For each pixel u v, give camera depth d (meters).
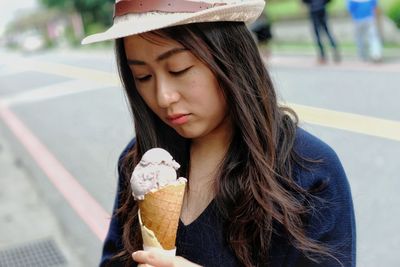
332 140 5.60
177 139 1.36
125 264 1.40
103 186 5.43
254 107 1.17
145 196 1.12
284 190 1.17
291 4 18.33
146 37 1.08
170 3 1.08
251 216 1.18
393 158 4.90
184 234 1.26
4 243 4.39
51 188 5.70
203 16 1.06
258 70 1.19
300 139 1.21
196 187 1.31
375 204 4.08
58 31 45.50
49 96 12.52
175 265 1.07
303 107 7.17
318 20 10.80
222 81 1.12
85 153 6.82
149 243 1.14
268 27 10.68
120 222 1.49
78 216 4.81
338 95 7.61
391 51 11.16
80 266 3.88
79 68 18.44
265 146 1.19
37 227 4.66
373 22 10.02
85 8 37.56
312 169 1.17
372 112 6.44
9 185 6.00
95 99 10.80
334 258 1.15
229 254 1.22
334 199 1.16
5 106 12.08
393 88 7.53
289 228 1.15
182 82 1.11
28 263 3.99
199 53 1.08
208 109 1.14
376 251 3.50
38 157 7.07
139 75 1.16
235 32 1.14
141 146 1.40
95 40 1.15
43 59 26.64
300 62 11.44
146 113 1.39
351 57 11.15
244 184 1.19
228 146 1.28
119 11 1.14
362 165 4.86
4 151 7.75
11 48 74.06
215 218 1.23
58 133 8.29
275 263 1.19
